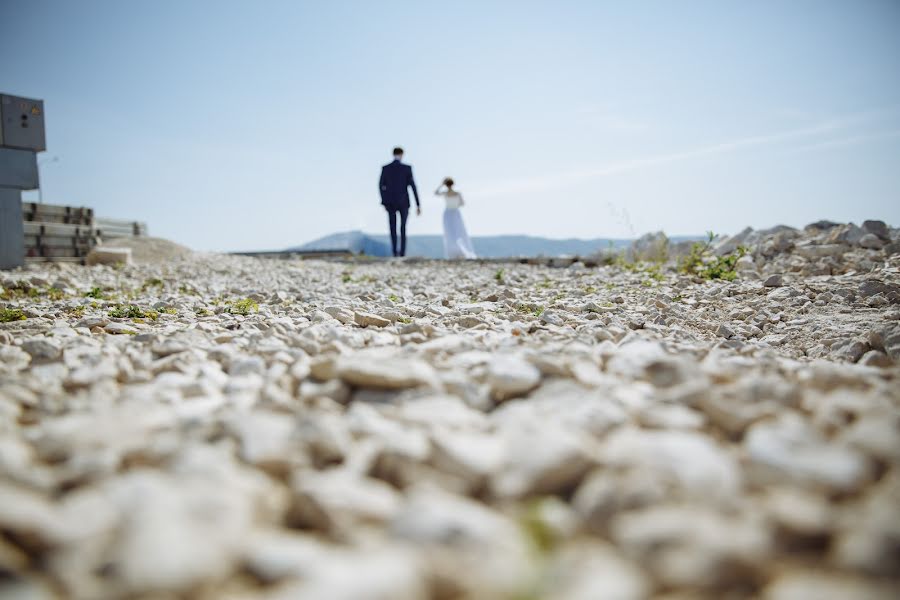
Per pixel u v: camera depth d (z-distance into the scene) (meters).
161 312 4.05
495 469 1.14
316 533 1.01
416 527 0.92
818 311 3.92
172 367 2.08
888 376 1.85
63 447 1.25
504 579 0.82
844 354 2.65
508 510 1.05
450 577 0.82
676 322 3.66
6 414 1.54
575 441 1.17
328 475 1.17
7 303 4.63
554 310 4.01
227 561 0.87
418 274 7.88
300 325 3.21
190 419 1.45
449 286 6.06
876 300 3.91
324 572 0.81
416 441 1.28
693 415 1.43
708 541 0.85
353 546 0.94
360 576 0.79
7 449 1.22
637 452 1.14
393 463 1.19
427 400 1.62
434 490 1.11
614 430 1.37
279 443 1.26
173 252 10.62
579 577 0.81
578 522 1.00
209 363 2.19
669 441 1.17
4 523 0.88
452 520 0.92
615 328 3.06
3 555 0.86
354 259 10.97
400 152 10.95
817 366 1.94
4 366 2.12
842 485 1.02
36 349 2.32
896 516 0.92
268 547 0.89
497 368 1.76
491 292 5.15
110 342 2.66
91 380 1.89
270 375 1.95
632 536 0.89
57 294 5.22
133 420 1.42
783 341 3.10
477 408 1.70
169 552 0.81
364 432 1.37
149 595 0.76
